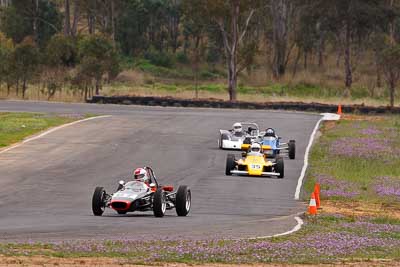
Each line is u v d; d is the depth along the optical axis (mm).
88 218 64875
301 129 157750
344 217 70188
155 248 46938
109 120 164375
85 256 43656
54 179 96062
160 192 65812
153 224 60594
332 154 125562
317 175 104188
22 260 41656
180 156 119625
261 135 120812
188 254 45312
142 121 164375
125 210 64688
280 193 89562
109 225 59375
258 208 77750
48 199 81250
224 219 67062
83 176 98938
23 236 52469
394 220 69812
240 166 103750
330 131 156500
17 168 104625
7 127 145875
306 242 52344
